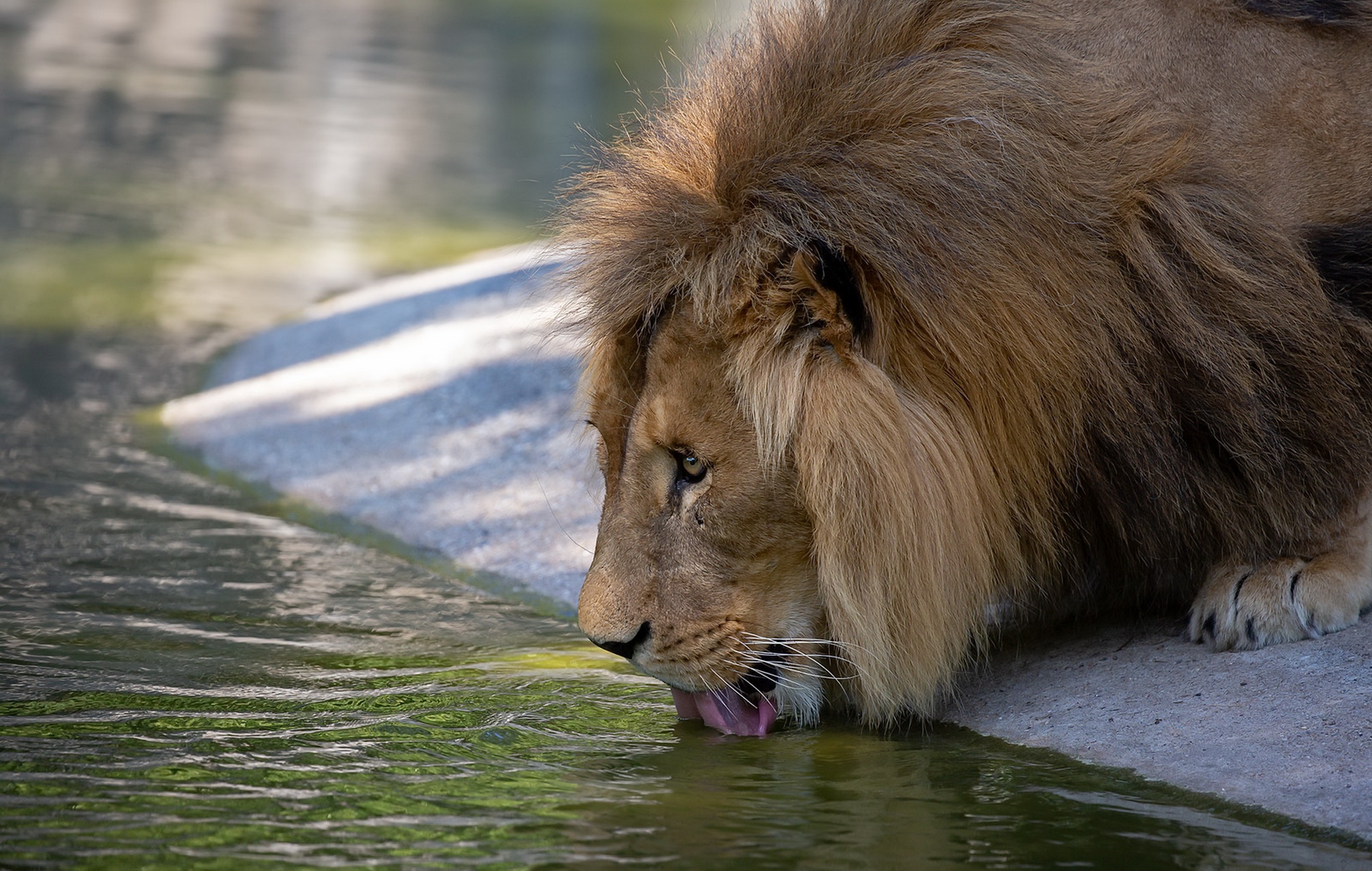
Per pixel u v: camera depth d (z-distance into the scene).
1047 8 7.44
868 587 6.77
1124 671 7.55
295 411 13.68
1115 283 7.02
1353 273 7.63
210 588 9.66
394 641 8.80
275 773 6.38
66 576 9.72
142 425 13.65
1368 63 7.86
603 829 5.84
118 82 33.00
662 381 6.88
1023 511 7.14
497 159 27.70
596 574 7.05
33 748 6.61
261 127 29.41
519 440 12.38
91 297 17.97
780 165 6.78
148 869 5.32
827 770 6.62
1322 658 7.23
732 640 6.96
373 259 20.31
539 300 14.44
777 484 6.80
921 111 6.86
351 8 48.16
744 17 8.01
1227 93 7.71
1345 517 7.56
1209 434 7.28
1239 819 6.03
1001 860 5.58
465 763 6.61
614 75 37.75
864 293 6.66
